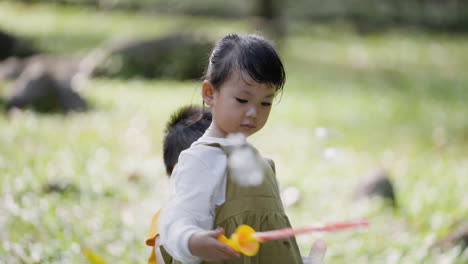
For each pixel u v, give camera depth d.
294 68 17.39
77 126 9.78
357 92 14.79
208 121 3.56
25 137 8.70
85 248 5.18
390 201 7.21
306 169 8.48
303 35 23.17
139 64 14.90
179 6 25.73
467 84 16.94
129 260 5.12
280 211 2.79
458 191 7.69
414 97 14.58
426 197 7.50
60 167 7.53
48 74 10.87
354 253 5.82
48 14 22.95
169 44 15.14
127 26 22.16
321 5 27.12
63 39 19.03
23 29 20.00
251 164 2.43
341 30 25.00
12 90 11.04
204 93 2.83
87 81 13.66
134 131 9.70
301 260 2.85
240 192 2.69
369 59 20.09
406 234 6.30
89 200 6.57
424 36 25.36
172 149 3.54
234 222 2.67
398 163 9.12
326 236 6.17
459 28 27.05
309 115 11.80
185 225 2.55
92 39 19.39
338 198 7.40
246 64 2.65
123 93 12.65
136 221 6.14
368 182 7.37
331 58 19.67
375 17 26.95
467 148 10.32
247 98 2.68
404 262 5.62
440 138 10.78
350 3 27.66
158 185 7.36
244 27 23.36
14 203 6.02
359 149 9.77
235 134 2.66
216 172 2.69
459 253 5.66
